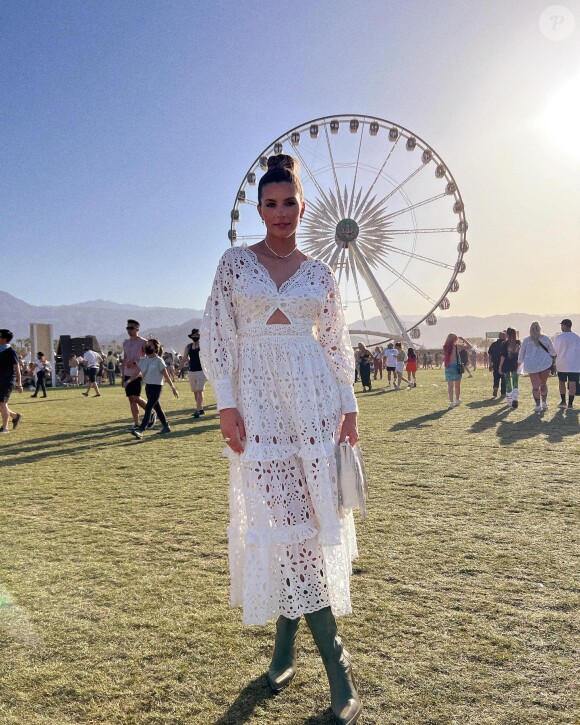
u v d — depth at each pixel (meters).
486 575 2.93
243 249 1.97
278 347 1.88
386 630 2.36
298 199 1.97
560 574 2.91
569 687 1.93
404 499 4.48
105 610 2.62
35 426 10.41
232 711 1.85
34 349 27.89
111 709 1.87
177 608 2.63
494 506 4.23
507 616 2.46
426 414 10.53
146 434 8.96
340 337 2.05
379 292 30.23
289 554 1.81
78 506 4.56
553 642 2.23
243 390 1.88
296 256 2.05
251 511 1.81
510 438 7.38
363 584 2.85
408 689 1.94
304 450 1.83
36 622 2.51
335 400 1.98
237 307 1.92
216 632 2.39
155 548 3.50
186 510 4.37
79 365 29.78
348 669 1.86
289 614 1.79
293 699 1.91
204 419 10.91
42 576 3.05
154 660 2.17
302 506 1.85
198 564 3.21
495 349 14.05
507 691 1.92
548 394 14.73
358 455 2.00
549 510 4.09
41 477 5.79
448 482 5.03
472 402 12.84
